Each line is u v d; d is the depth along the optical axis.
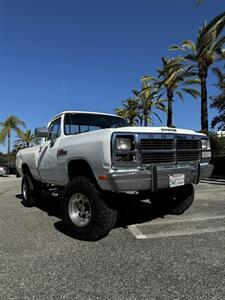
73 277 4.11
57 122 7.37
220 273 4.07
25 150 9.31
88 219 5.73
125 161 5.29
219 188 13.93
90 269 4.35
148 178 5.48
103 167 5.29
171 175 5.82
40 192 9.45
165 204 7.54
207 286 3.72
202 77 27.17
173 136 5.92
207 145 6.72
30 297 3.60
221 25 18.48
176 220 6.97
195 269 4.21
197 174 6.37
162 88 35.31
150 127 5.79
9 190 16.00
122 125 8.12
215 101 29.83
